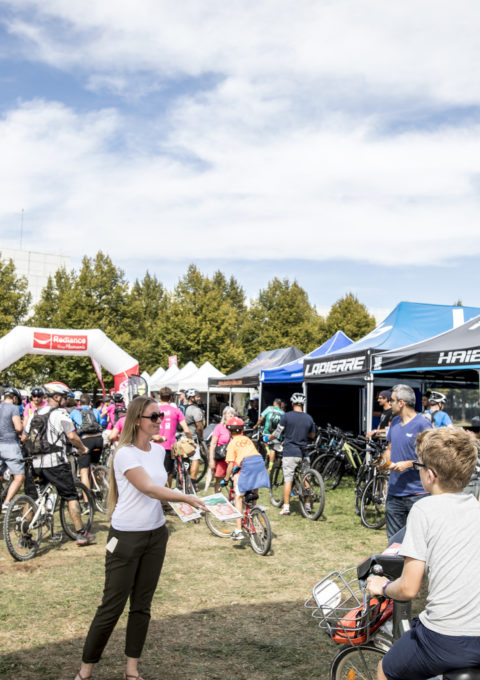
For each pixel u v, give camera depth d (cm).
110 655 395
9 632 430
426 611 215
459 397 1403
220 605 490
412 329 1112
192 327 3409
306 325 3775
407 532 220
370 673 271
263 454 1455
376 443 936
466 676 200
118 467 344
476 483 555
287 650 404
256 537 668
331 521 825
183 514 441
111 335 3109
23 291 3144
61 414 660
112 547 337
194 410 1212
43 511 645
